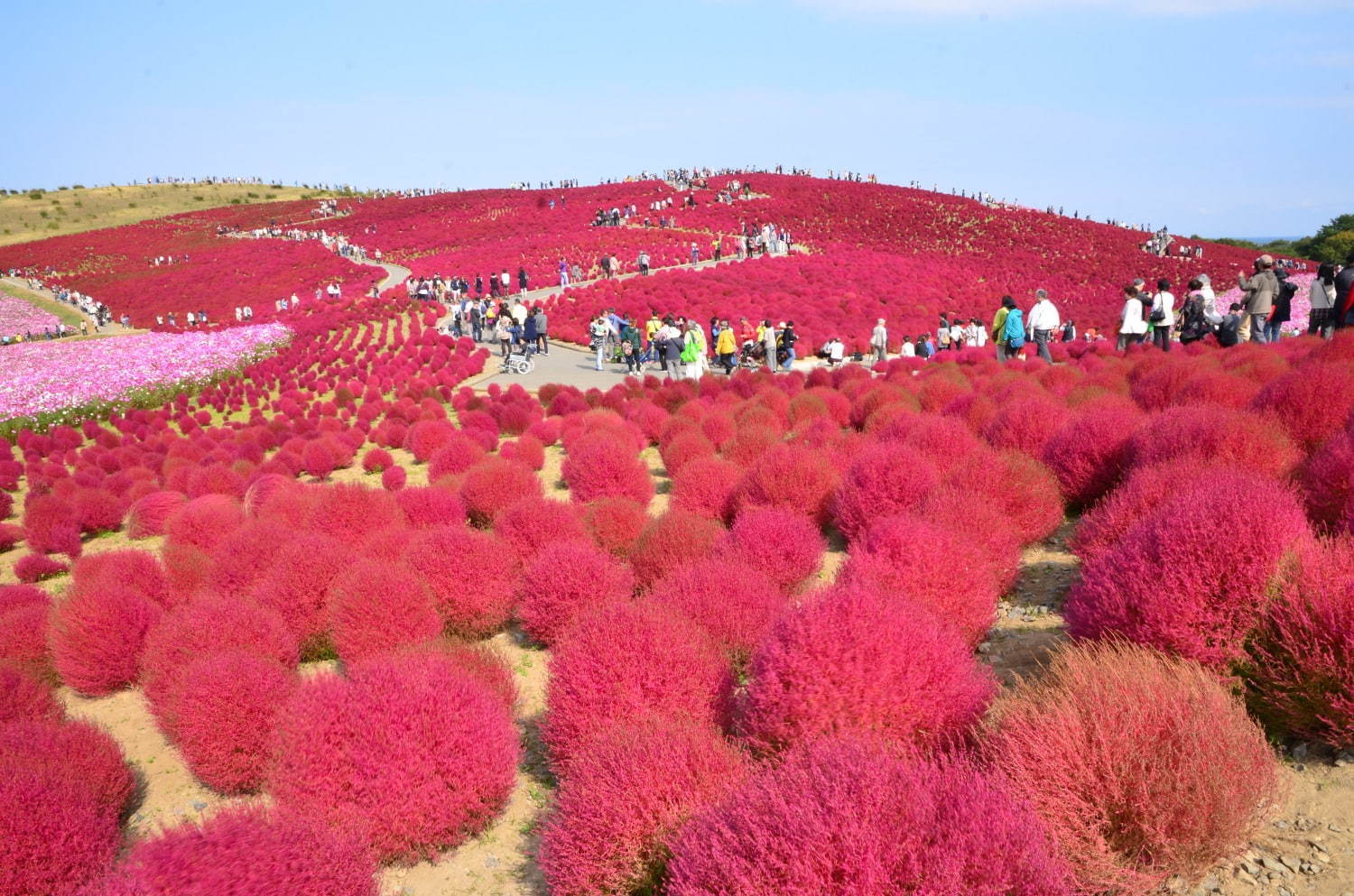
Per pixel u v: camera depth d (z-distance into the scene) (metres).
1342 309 11.88
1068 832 2.95
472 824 4.09
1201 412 6.71
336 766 3.85
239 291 52.97
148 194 118.00
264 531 7.58
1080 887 2.91
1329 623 3.55
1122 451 7.34
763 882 2.48
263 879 2.94
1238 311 14.97
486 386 23.00
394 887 3.77
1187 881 3.01
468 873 3.84
